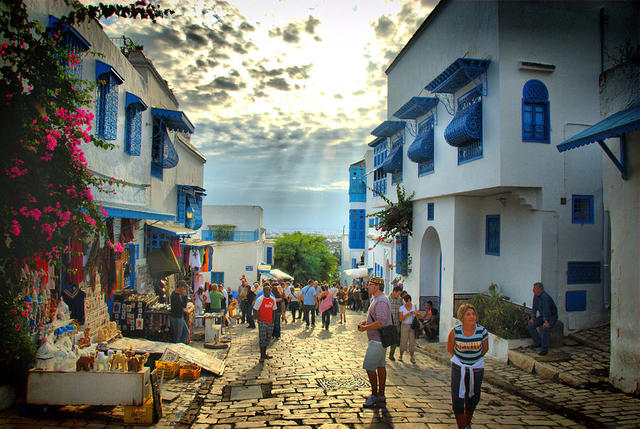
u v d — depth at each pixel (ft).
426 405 20.35
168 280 49.21
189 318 35.60
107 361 18.13
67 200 17.93
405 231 53.47
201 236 117.60
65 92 18.76
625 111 23.49
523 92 32.50
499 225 38.70
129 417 17.34
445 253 43.14
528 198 33.37
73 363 19.33
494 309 33.65
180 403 20.51
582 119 33.40
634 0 34.40
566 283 33.06
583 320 33.19
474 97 36.11
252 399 21.50
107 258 30.71
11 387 17.49
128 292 34.60
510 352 29.86
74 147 18.69
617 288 23.07
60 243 17.81
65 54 19.10
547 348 29.09
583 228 33.42
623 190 22.74
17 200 16.55
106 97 29.94
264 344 30.63
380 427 17.28
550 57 33.01
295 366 29.27
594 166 33.76
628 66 24.21
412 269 52.31
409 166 52.49
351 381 25.13
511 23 32.53
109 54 31.01
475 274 41.37
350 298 85.20
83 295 25.63
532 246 33.91
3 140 16.33
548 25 33.01
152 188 44.34
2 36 18.26
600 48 33.81
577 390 23.06
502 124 32.17
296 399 21.44
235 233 119.24
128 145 35.60
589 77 33.60
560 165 33.01
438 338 44.91
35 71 17.93
